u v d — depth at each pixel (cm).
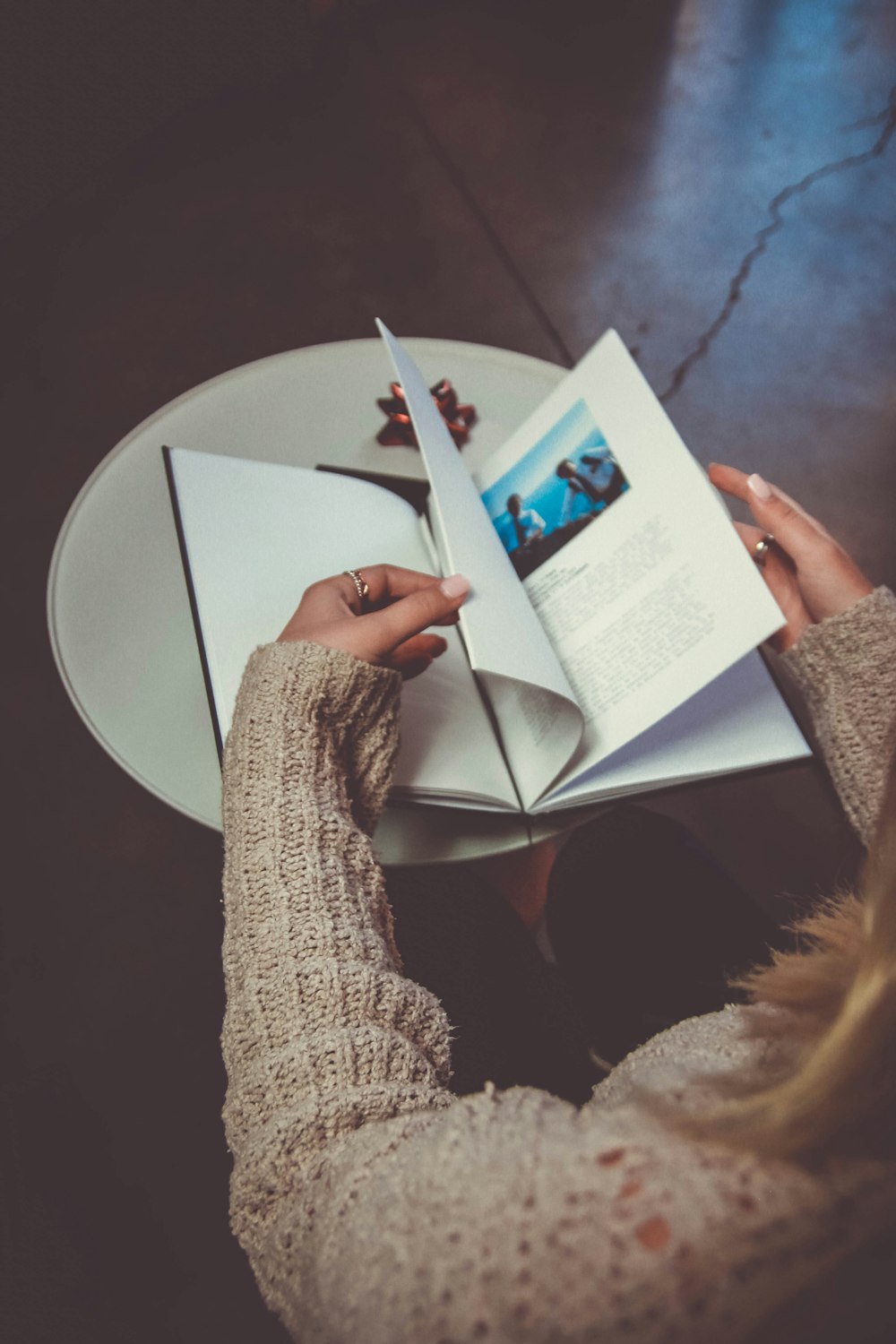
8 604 147
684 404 166
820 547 66
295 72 189
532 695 71
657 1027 85
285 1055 43
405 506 84
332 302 171
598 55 197
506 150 186
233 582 74
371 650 59
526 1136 33
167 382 164
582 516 71
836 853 134
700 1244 27
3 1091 80
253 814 52
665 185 184
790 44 200
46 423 160
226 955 49
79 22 159
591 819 95
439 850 79
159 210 178
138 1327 70
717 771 70
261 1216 40
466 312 172
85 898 130
